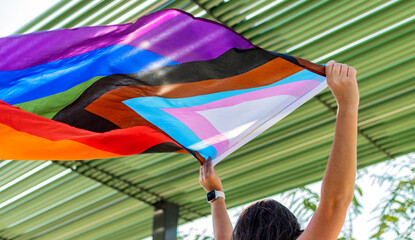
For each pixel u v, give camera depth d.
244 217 1.43
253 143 6.71
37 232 9.02
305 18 4.90
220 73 2.03
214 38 1.88
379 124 6.48
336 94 1.41
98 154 2.30
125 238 9.35
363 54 5.39
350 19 4.96
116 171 7.29
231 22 4.95
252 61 1.92
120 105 2.27
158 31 1.94
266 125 2.32
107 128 2.36
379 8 4.86
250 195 8.01
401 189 6.27
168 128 2.36
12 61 2.06
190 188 7.73
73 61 2.10
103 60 2.10
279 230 1.38
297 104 2.20
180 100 2.20
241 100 2.20
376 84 5.86
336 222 1.30
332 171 1.32
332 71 1.43
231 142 2.43
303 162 7.17
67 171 7.30
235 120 2.31
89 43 2.03
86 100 2.26
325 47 5.28
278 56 1.87
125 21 4.86
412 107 6.17
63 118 2.34
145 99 2.23
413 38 5.20
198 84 2.11
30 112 2.32
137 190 7.78
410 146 6.81
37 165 7.05
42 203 8.11
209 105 2.22
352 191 1.32
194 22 1.84
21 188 7.64
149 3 4.68
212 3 4.73
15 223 8.72
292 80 2.08
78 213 8.46
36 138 2.14
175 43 1.96
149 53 2.04
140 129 2.24
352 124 1.37
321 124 6.41
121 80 2.17
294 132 6.53
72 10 4.75
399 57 5.46
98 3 4.69
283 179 7.58
